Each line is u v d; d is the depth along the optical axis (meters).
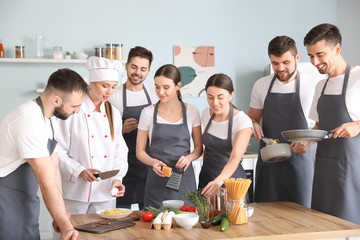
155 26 5.24
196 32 5.35
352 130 2.35
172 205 2.41
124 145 2.93
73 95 1.97
